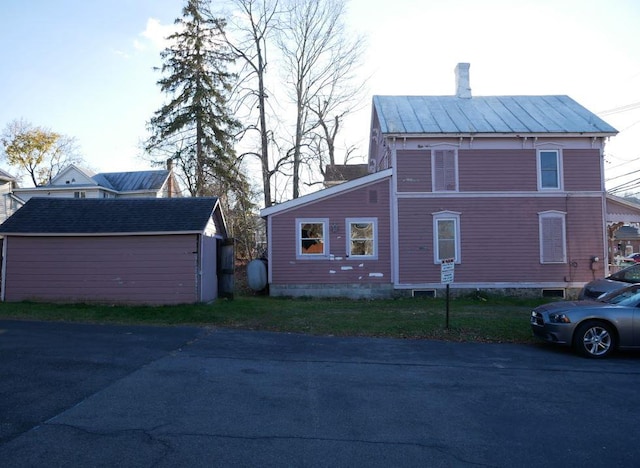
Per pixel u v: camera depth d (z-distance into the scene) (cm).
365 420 523
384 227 1811
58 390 597
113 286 1421
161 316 1220
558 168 1811
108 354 804
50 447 427
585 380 717
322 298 1784
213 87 2884
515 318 1250
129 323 1133
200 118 2814
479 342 1023
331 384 668
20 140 5016
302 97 2770
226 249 1673
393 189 1800
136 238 1430
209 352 856
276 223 1814
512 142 1808
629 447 460
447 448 450
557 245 1798
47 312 1220
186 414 524
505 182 1800
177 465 398
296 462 411
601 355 880
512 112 1994
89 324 1100
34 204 1524
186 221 1441
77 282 1423
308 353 875
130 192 4091
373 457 426
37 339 903
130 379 658
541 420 534
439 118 1927
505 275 1791
